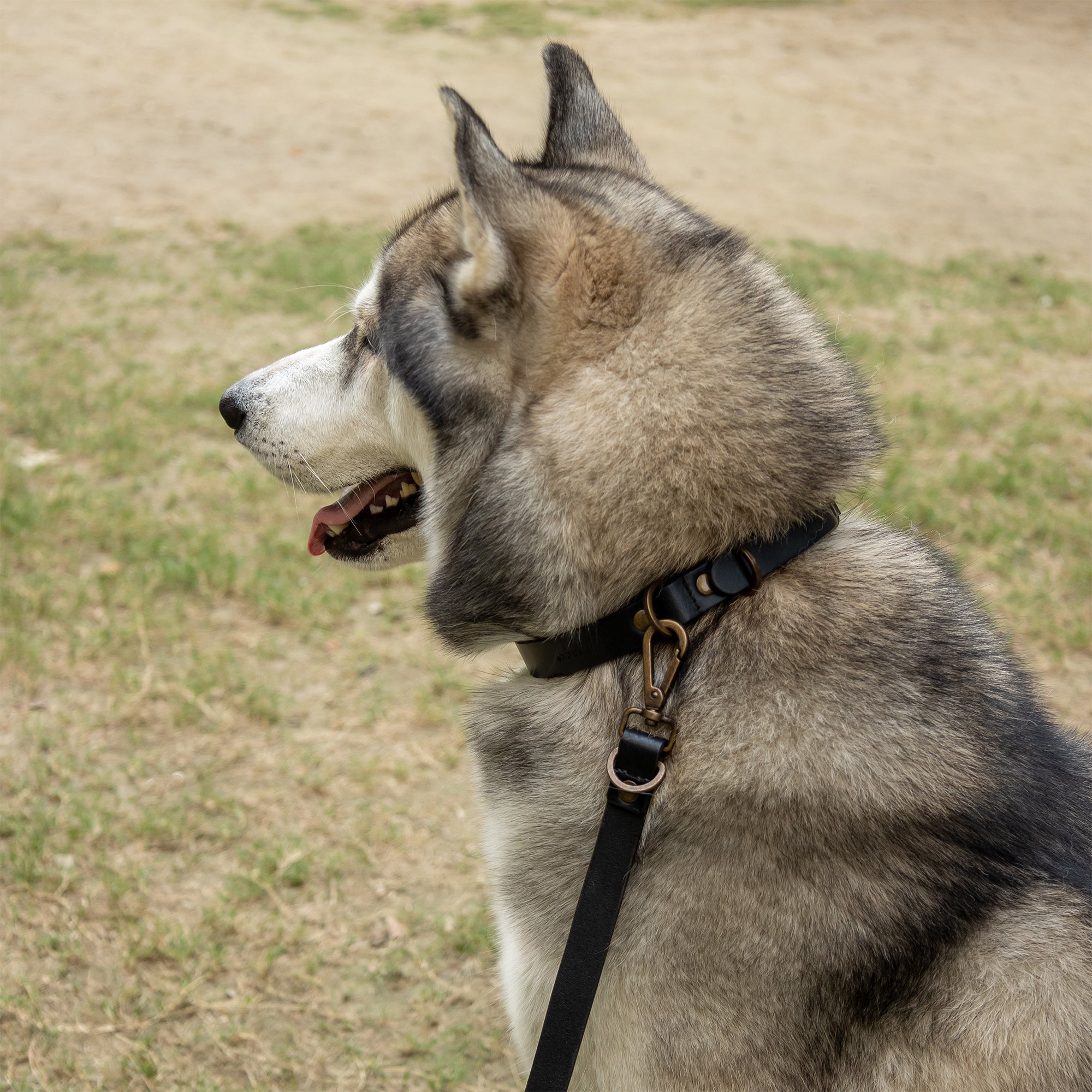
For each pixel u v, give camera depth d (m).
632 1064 1.91
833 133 13.81
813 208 11.05
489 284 1.95
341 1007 2.97
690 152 12.61
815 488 1.96
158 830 3.43
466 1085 2.80
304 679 4.22
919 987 1.81
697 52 17.02
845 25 18.81
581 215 2.04
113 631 4.28
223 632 4.43
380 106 13.42
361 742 3.93
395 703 4.14
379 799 3.68
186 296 7.89
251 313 7.66
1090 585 4.90
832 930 1.80
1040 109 15.20
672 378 1.91
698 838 1.85
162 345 7.07
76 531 4.89
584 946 1.81
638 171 2.59
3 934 3.07
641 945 1.86
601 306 1.97
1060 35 18.59
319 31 16.81
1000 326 8.10
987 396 6.90
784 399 1.96
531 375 2.00
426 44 16.48
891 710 1.86
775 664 1.88
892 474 5.65
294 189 10.60
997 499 5.61
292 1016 2.93
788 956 1.81
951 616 2.03
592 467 1.90
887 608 1.96
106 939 3.08
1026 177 12.48
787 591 1.94
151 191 10.25
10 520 4.89
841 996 1.82
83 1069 2.74
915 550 2.12
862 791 1.81
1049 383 7.19
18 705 3.94
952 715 1.89
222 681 4.11
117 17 16.66
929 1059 1.78
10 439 5.75
